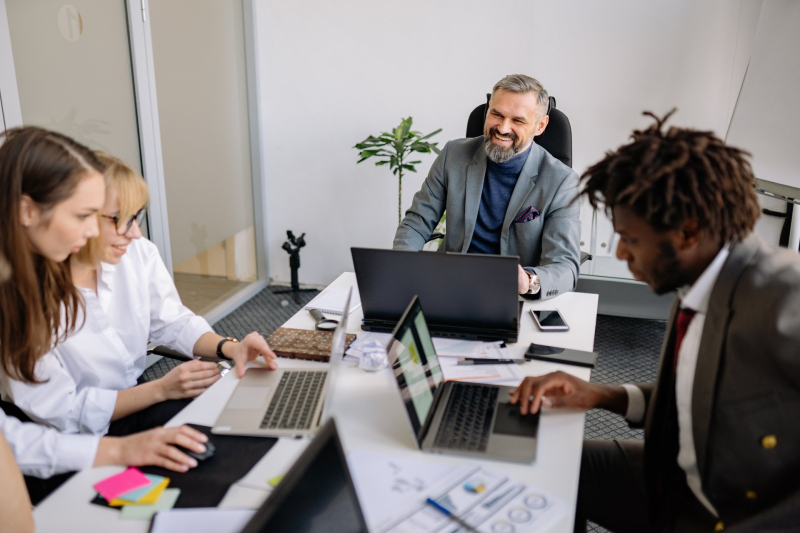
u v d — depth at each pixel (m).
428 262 1.52
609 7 2.99
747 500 1.01
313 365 1.49
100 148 2.54
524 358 1.50
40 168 1.14
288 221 3.78
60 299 1.33
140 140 2.75
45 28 2.22
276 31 3.43
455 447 1.12
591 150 3.22
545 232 2.14
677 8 2.91
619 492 1.35
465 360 1.48
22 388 1.29
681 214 0.96
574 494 1.01
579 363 1.47
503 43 3.17
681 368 1.11
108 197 1.37
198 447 1.12
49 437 1.13
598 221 3.00
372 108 3.44
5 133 1.17
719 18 2.87
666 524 1.17
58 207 1.16
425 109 3.38
